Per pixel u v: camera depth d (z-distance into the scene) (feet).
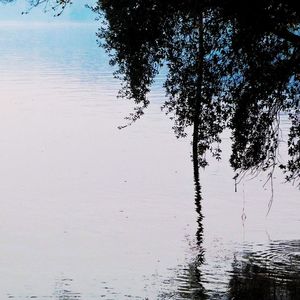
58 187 135.03
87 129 206.08
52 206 119.34
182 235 100.22
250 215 111.96
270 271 80.18
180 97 73.00
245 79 62.85
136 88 78.59
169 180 141.18
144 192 130.72
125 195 128.06
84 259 88.48
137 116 104.01
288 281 76.02
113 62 75.10
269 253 88.89
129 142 184.85
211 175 143.74
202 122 71.10
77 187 135.23
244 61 62.64
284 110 63.93
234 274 79.77
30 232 102.68
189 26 67.41
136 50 68.90
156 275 80.94
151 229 104.22
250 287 73.97
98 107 249.75
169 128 202.90
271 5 59.41
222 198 124.88
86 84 323.57
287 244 93.50
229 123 65.46
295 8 58.49
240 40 60.70
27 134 199.41
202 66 65.87
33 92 297.94
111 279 79.77
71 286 77.41
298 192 126.62
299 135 64.28
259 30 59.82
